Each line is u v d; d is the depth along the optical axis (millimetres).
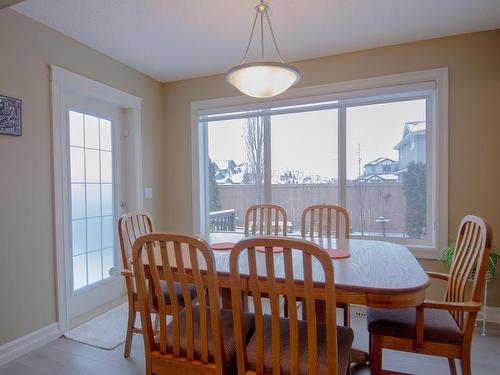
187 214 3537
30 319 2133
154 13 2129
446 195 2549
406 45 2639
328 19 2230
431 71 2564
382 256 1693
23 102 2098
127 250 2047
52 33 2316
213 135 3547
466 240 1552
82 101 2682
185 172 3525
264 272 1427
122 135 3158
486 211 2449
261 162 3312
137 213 2191
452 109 2518
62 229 2359
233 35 2465
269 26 2186
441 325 1392
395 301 1198
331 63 2877
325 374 1108
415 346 1372
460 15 2199
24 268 2102
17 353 2029
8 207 2008
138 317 2607
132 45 2623
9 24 2023
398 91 2672
